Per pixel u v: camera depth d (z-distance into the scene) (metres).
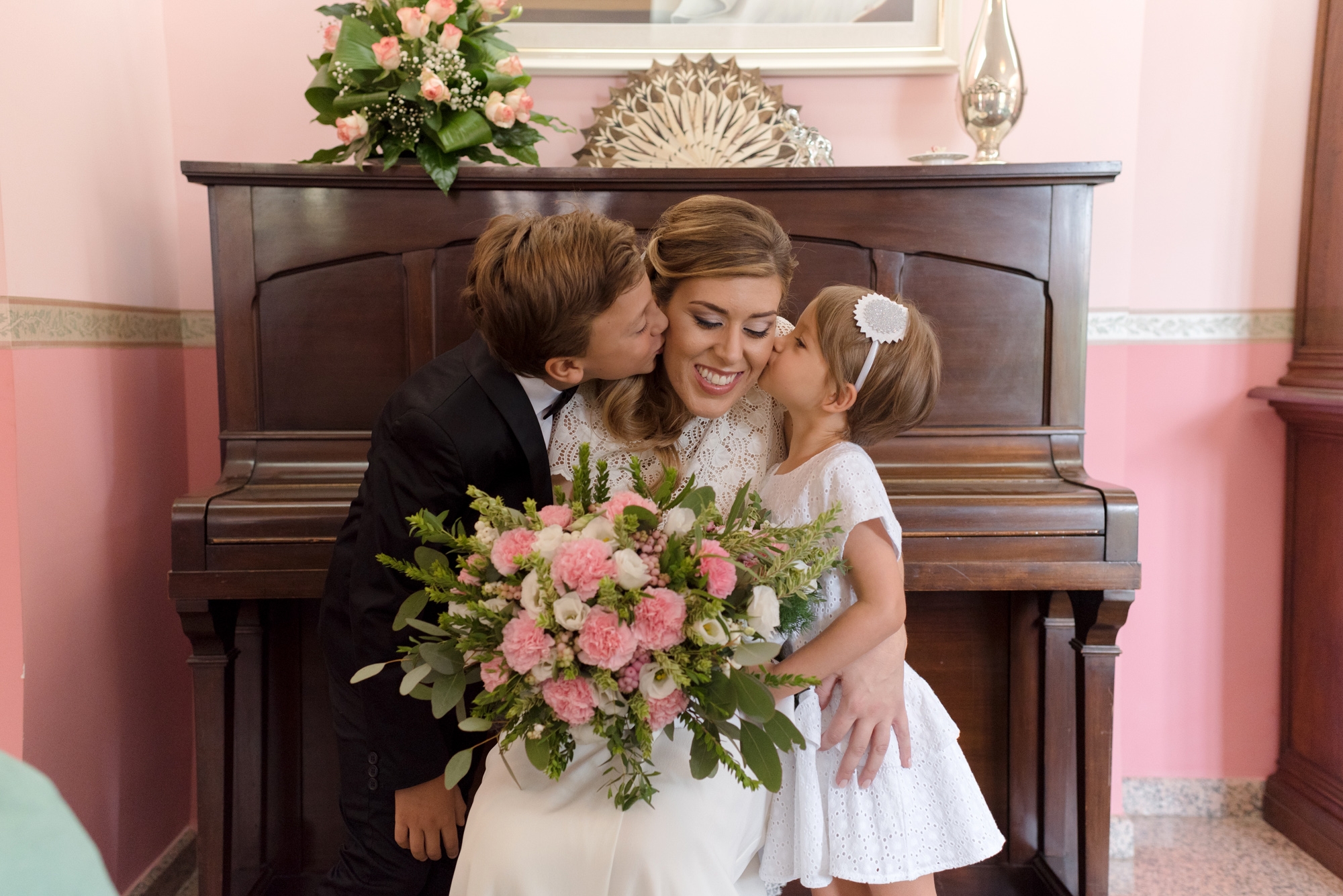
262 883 1.72
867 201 1.64
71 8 1.64
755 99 1.98
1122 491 1.55
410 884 1.30
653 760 1.08
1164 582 2.26
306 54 2.00
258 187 1.60
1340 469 2.04
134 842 1.84
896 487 1.59
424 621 1.19
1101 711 1.62
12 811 0.53
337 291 1.63
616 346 1.13
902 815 1.23
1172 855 2.14
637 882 0.96
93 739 1.70
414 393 1.19
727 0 2.04
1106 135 2.04
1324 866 2.08
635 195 1.62
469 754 0.97
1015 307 1.66
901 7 2.03
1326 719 2.10
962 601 1.79
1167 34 2.15
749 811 1.14
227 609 1.55
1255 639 2.27
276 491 1.55
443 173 1.58
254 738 1.71
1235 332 2.20
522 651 0.88
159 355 1.96
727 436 1.34
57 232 1.60
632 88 1.99
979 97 1.77
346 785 1.31
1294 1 2.11
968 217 1.64
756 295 1.15
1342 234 2.02
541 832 0.98
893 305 1.28
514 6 1.99
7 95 1.46
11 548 1.49
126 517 1.82
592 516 1.00
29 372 1.51
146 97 1.91
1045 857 1.79
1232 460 2.22
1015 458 1.66
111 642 1.76
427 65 1.58
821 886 1.22
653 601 0.88
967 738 1.81
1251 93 2.15
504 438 1.18
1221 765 2.30
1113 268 2.09
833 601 1.24
